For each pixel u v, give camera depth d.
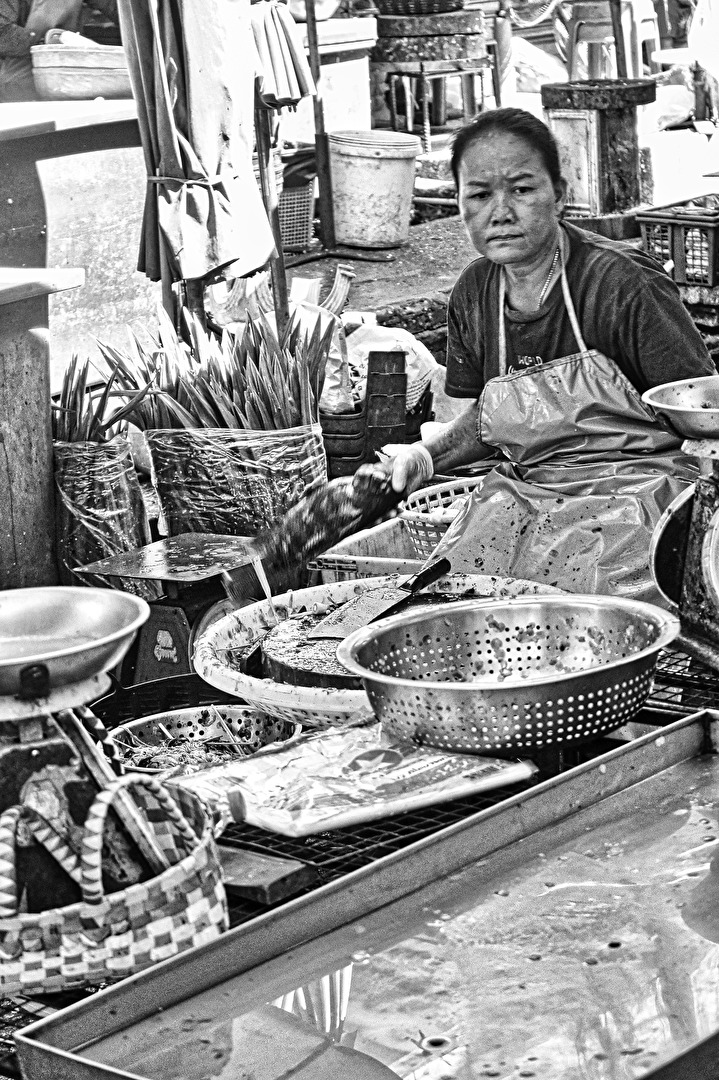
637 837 1.55
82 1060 1.17
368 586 2.40
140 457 4.30
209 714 2.19
